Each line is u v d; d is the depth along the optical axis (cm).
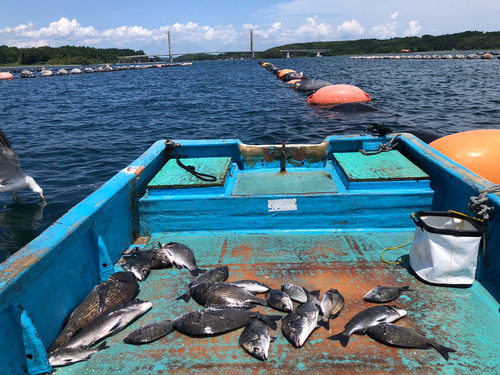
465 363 242
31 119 2027
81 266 313
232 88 3584
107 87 4272
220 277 340
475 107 1861
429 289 320
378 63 8569
